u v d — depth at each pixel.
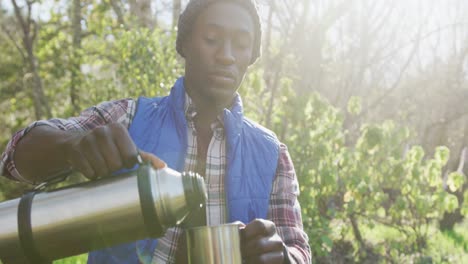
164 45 6.63
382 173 5.75
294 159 5.32
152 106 1.61
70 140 1.17
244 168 1.59
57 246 1.11
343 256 5.88
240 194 1.57
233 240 1.21
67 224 1.10
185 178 1.13
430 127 13.03
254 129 1.68
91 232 1.11
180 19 1.57
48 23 11.96
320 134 5.47
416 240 6.07
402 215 6.21
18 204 1.11
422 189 5.98
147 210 1.09
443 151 5.90
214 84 1.51
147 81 6.42
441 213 6.04
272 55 6.39
